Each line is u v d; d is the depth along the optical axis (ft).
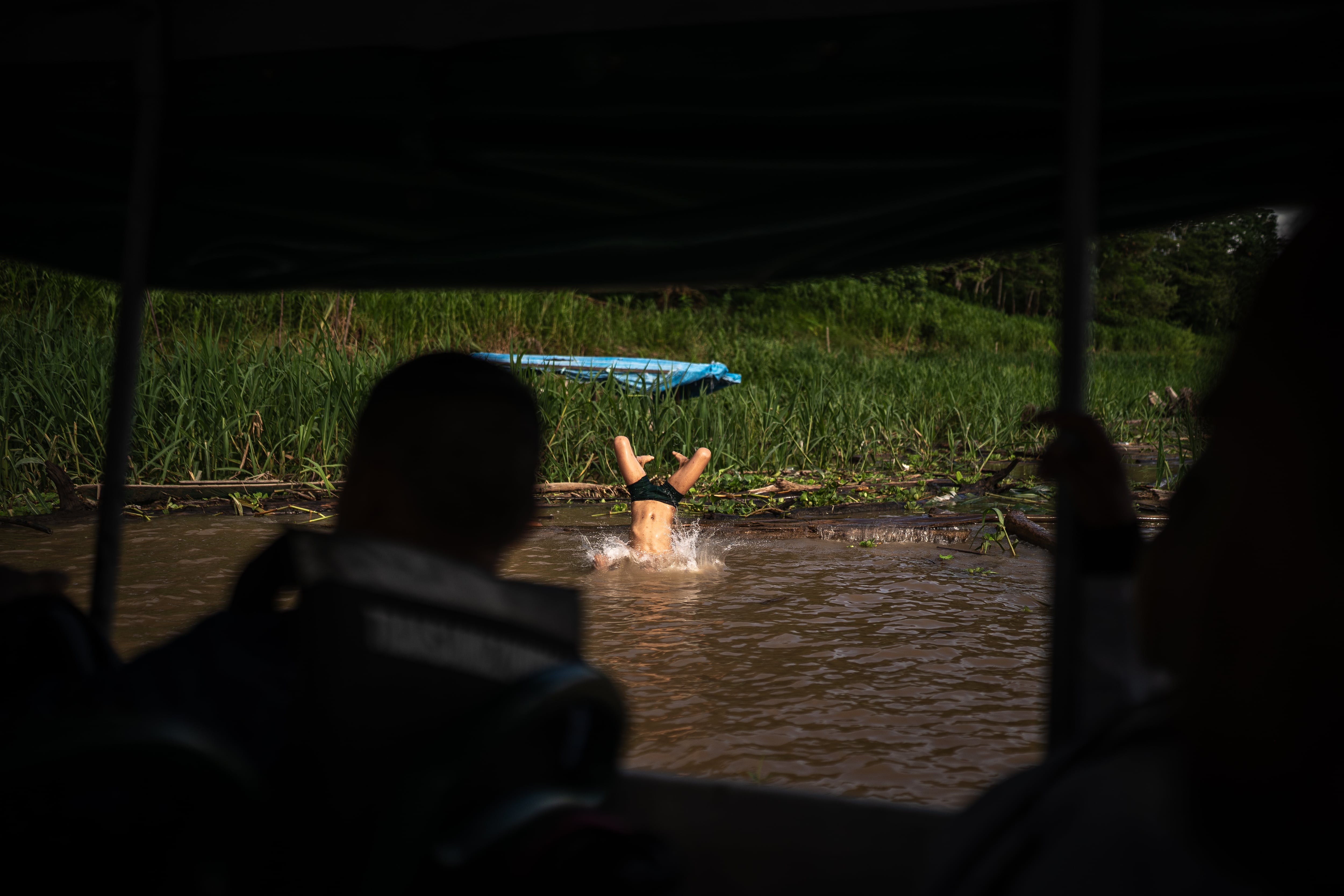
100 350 35.45
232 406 34.09
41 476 30.94
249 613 4.09
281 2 5.17
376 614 3.11
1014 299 158.30
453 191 6.00
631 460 23.82
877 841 5.24
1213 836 2.16
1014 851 2.54
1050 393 56.90
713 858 5.13
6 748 2.62
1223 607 2.25
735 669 14.55
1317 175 4.74
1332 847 2.02
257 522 27.99
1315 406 2.17
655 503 23.38
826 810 5.58
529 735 3.40
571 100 5.22
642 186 5.74
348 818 3.09
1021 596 19.56
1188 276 173.99
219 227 6.68
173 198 6.35
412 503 3.70
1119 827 2.31
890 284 128.36
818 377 55.16
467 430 3.71
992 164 5.08
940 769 10.91
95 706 3.62
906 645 15.85
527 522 3.96
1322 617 2.10
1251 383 2.32
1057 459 4.63
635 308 77.87
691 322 78.23
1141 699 4.54
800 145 5.19
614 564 22.57
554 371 40.88
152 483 31.48
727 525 28.71
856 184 5.44
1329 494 2.13
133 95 5.75
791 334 101.60
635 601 19.11
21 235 7.22
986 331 122.21
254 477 32.76
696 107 5.10
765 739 11.75
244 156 5.85
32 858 3.16
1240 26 4.28
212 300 48.03
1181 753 2.47
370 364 37.29
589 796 3.42
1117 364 103.09
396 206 6.19
